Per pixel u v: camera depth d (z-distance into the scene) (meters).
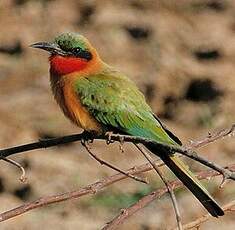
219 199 14.16
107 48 20.66
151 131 8.54
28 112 17.83
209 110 17.98
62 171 15.49
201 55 20.38
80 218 14.16
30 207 6.55
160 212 14.10
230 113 17.89
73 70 8.76
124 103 8.59
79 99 8.66
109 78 8.74
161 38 20.89
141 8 22.34
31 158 15.62
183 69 19.17
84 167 15.79
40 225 13.88
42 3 22.89
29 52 20.36
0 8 22.59
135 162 16.27
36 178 15.17
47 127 17.41
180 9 22.39
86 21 21.95
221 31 21.50
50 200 6.60
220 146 16.47
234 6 22.78
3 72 19.62
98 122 8.63
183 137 17.27
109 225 6.68
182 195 14.34
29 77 19.38
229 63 19.83
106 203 14.52
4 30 21.56
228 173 6.01
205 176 7.19
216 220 13.73
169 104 18.42
